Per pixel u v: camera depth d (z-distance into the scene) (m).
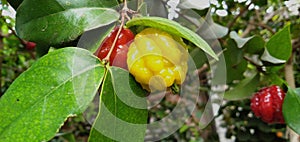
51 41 0.15
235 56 0.28
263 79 0.30
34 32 0.15
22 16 0.16
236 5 0.34
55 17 0.15
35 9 0.15
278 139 0.59
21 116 0.13
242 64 0.29
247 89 0.29
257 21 0.41
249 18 0.41
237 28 0.41
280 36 0.26
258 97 0.27
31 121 0.12
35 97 0.13
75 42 0.15
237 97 0.29
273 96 0.26
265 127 0.57
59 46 0.15
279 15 0.41
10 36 0.40
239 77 0.30
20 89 0.13
